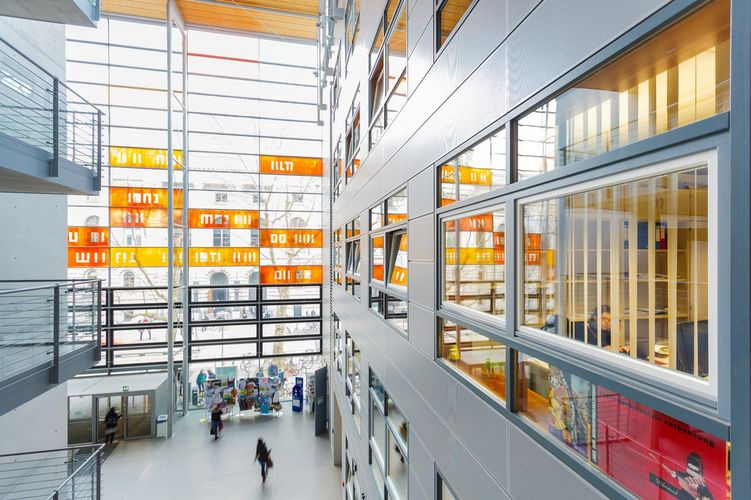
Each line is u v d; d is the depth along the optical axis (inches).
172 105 550.6
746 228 40.7
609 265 63.9
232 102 640.4
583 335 69.3
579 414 70.2
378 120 240.4
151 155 590.6
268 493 374.6
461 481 114.7
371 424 252.7
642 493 56.9
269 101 656.4
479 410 104.6
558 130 76.4
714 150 45.2
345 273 386.0
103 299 565.9
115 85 579.2
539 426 80.7
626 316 60.4
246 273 640.4
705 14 47.8
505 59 93.7
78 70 568.4
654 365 54.5
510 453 89.3
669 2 49.8
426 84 150.9
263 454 393.7
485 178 106.2
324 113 671.8
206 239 624.7
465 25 116.8
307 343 660.7
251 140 647.8
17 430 259.0
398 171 189.3
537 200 80.4
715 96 48.1
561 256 75.4
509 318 90.0
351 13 347.6
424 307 149.6
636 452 58.5
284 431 515.5
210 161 629.6
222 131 635.5
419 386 154.6
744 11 41.3
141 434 494.3
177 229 581.0
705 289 48.6
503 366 98.3
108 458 439.2
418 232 158.2
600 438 65.0
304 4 562.6
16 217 262.4
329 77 557.3
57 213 302.7
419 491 153.5
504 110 94.0
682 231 51.5
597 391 66.2
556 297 76.8
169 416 494.9
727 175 43.3
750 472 40.1
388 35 211.8
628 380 57.9
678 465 52.4
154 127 592.7
